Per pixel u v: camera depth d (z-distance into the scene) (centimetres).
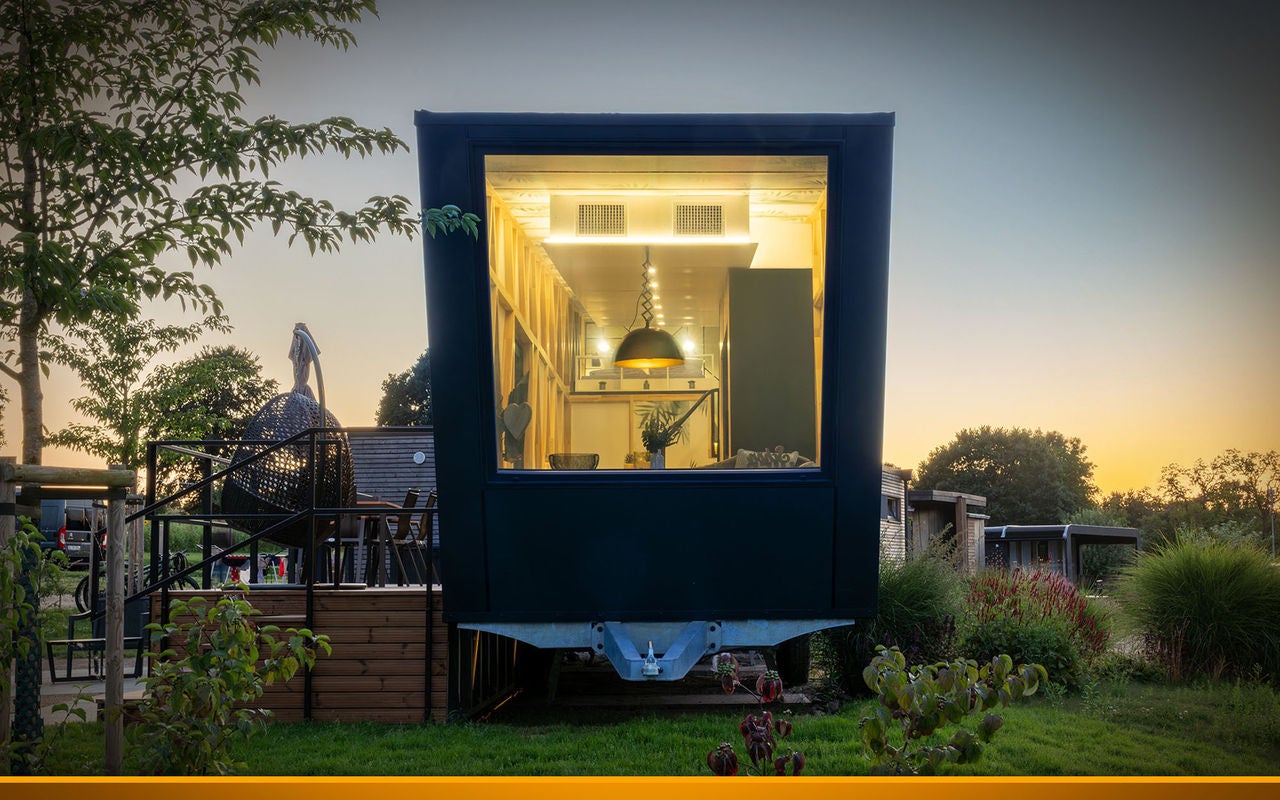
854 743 642
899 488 2200
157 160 603
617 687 934
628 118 644
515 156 657
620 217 729
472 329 661
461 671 754
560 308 826
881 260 663
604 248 738
